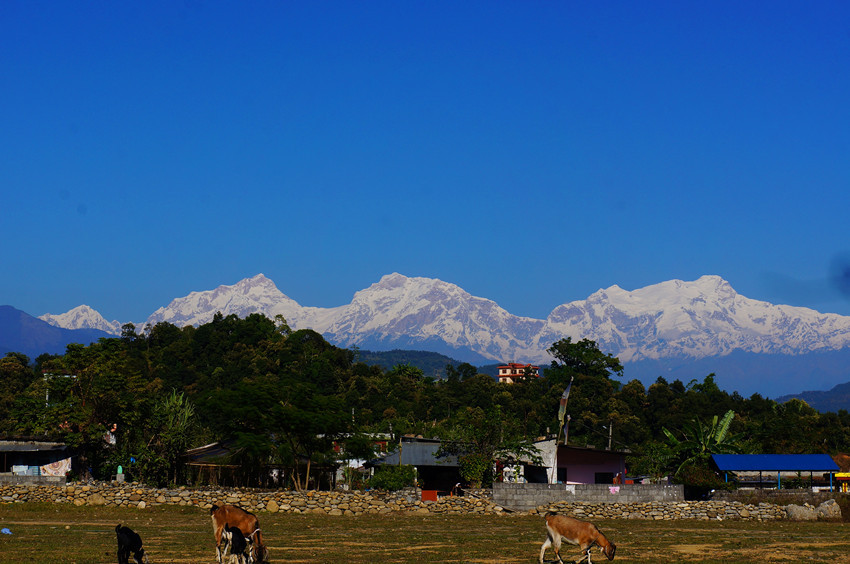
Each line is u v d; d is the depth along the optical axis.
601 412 183.38
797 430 93.00
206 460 65.00
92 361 66.06
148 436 64.00
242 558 26.84
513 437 70.69
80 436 61.72
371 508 51.31
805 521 52.41
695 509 53.47
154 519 44.84
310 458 60.81
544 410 184.00
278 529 41.94
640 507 53.69
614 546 30.11
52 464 62.34
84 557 29.56
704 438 72.38
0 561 28.19
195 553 31.31
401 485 65.38
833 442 109.31
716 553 34.69
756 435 95.50
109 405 63.69
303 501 51.12
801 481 68.31
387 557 31.50
